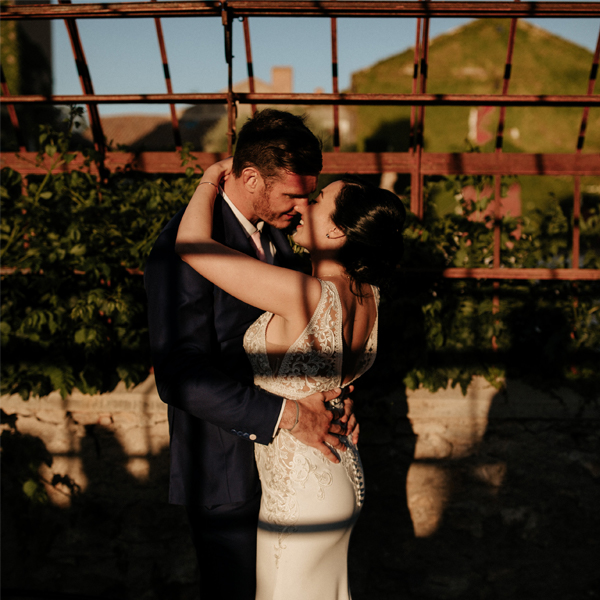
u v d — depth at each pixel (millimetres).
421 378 2414
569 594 2551
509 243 2588
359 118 16016
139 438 2471
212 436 1623
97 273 2248
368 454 2482
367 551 2566
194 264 1395
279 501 1508
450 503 2512
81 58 2406
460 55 15641
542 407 2395
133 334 2402
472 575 2562
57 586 2609
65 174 2447
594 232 2570
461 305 2455
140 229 2398
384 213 1433
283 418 1420
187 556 2541
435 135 15781
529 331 2461
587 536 2496
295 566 1491
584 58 15484
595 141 15492
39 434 2480
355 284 1495
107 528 2547
